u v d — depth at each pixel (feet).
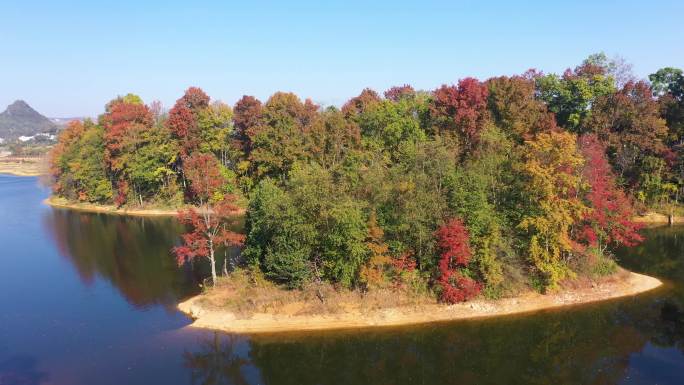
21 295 144.56
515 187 143.74
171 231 235.61
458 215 131.13
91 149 326.85
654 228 213.05
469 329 118.52
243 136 280.31
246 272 146.51
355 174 149.48
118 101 357.41
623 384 93.15
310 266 131.13
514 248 139.74
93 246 206.90
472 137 184.55
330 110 285.02
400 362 104.01
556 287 134.51
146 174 289.53
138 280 157.38
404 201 130.52
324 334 115.75
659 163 221.05
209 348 109.70
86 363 101.86
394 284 131.23
